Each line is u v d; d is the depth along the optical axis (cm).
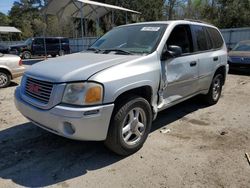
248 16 2852
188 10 3544
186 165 350
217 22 3048
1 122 510
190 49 495
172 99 453
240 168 344
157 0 3666
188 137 439
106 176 326
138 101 363
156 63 398
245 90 819
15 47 2278
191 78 489
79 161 361
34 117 347
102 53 430
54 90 320
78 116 305
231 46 2002
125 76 342
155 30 441
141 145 391
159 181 315
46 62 396
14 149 395
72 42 2638
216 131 468
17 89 397
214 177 323
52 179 321
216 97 636
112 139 347
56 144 411
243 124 504
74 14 1961
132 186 306
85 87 312
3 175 329
